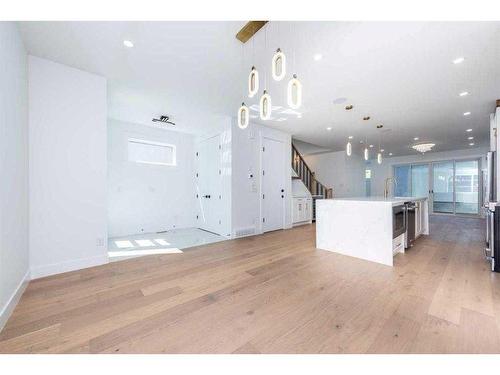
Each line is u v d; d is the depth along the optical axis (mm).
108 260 3156
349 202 3482
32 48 2467
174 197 5980
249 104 4125
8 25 1929
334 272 2762
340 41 2324
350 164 9547
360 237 3346
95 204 3035
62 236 2779
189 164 6324
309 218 6914
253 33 2205
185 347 1439
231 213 4766
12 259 1952
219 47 2455
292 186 6902
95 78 3045
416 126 5445
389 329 1616
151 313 1844
